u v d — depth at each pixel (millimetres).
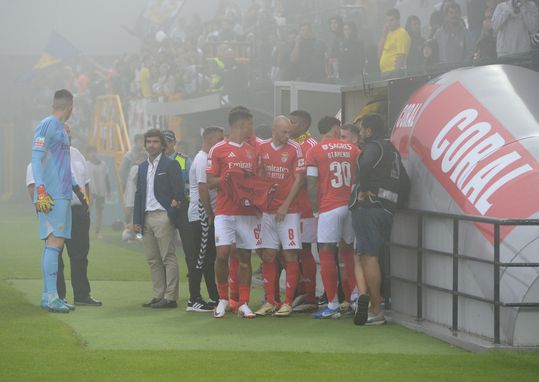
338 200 23609
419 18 41312
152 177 25688
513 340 19047
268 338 20844
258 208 23719
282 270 29469
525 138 20844
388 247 23922
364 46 41625
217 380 16281
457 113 22516
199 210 24922
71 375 16625
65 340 20078
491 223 19094
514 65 23922
